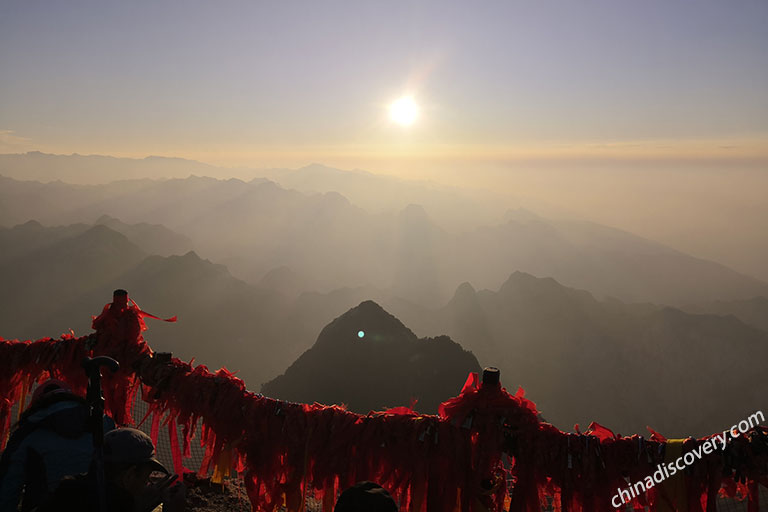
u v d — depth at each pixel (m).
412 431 4.55
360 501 2.42
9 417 6.10
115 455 2.85
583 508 4.33
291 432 4.80
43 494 3.45
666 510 4.25
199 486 5.92
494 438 4.37
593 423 4.61
